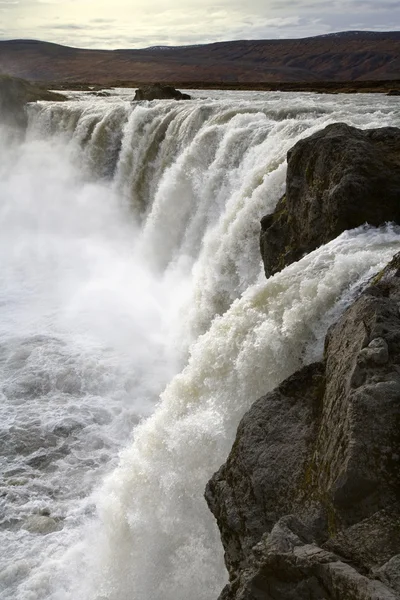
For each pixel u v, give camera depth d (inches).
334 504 139.6
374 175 319.0
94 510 293.0
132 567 231.0
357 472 137.2
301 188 362.9
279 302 246.4
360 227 313.7
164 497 232.1
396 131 364.5
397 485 135.3
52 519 287.9
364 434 140.6
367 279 231.1
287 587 126.3
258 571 130.9
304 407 181.3
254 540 163.3
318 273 252.7
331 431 156.5
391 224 312.8
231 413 234.2
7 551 268.7
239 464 179.5
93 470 324.2
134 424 364.5
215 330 258.8
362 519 135.8
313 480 157.2
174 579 217.3
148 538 229.8
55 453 338.0
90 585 241.6
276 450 173.9
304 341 228.5
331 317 225.5
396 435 139.3
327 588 120.0
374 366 151.6
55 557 263.0
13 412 373.7
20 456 335.3
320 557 124.6
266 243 381.4
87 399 389.7
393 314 171.2
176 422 238.1
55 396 393.7
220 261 435.2
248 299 259.9
